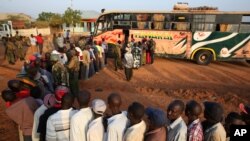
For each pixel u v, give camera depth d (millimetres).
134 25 15984
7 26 32344
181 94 9094
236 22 14469
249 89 10023
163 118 2912
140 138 2930
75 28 49094
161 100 8367
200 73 12930
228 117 3463
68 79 7230
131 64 10633
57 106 3506
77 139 3170
